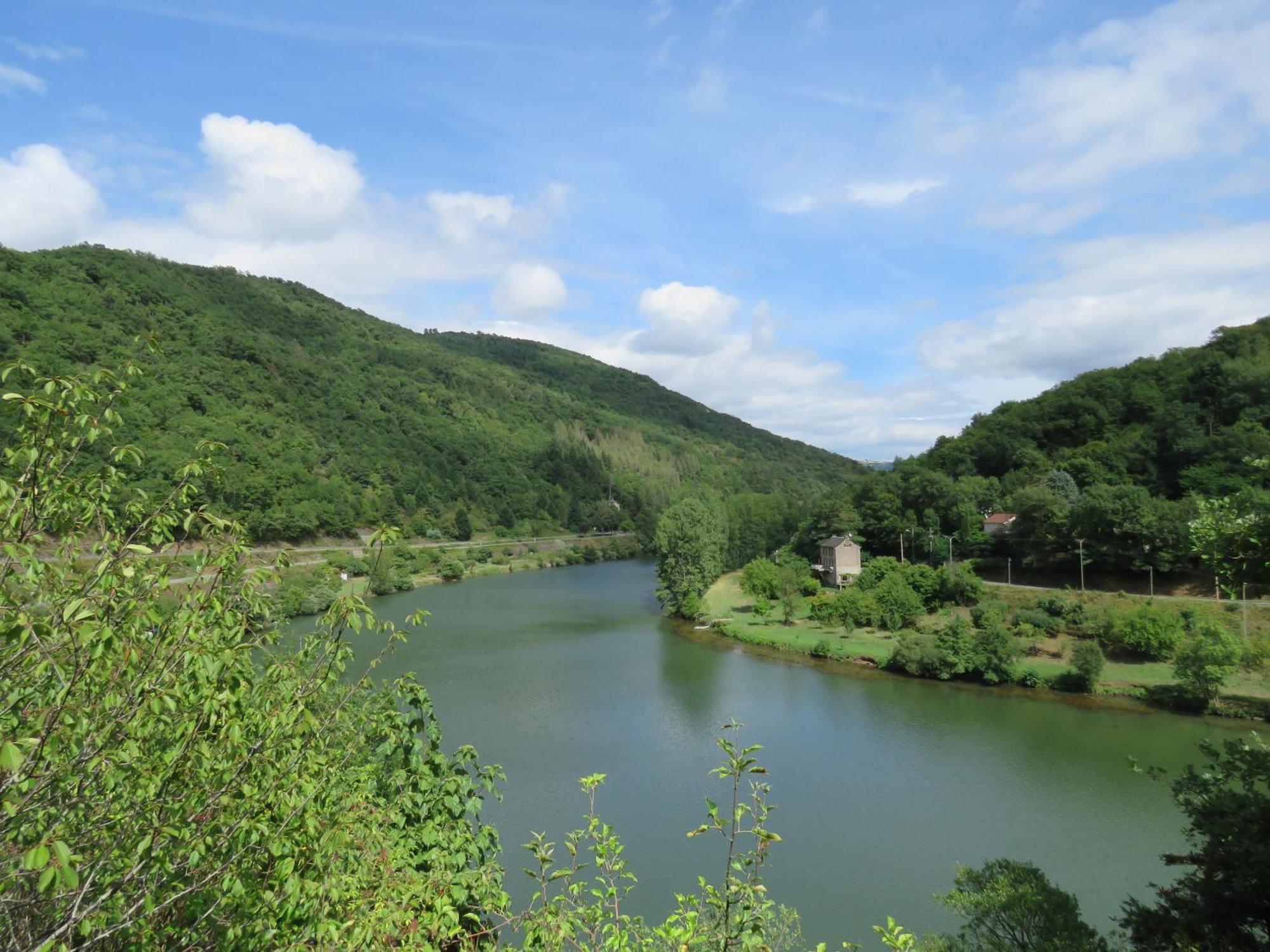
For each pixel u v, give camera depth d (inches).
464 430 7003.0
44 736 172.6
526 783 1218.0
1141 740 1444.4
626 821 1079.0
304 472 4101.9
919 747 1408.7
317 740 270.7
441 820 357.1
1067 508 2635.3
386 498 4697.3
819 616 2593.5
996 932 569.0
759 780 1246.3
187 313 5654.5
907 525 3304.6
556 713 1599.4
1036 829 1075.9
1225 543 526.3
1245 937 466.6
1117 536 2418.8
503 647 2268.7
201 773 216.1
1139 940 510.0
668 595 2930.6
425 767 361.1
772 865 975.6
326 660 264.1
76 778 195.2
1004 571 2792.8
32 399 210.7
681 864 960.9
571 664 2044.8
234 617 231.9
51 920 199.2
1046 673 1845.5
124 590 212.5
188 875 223.9
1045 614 2230.6
